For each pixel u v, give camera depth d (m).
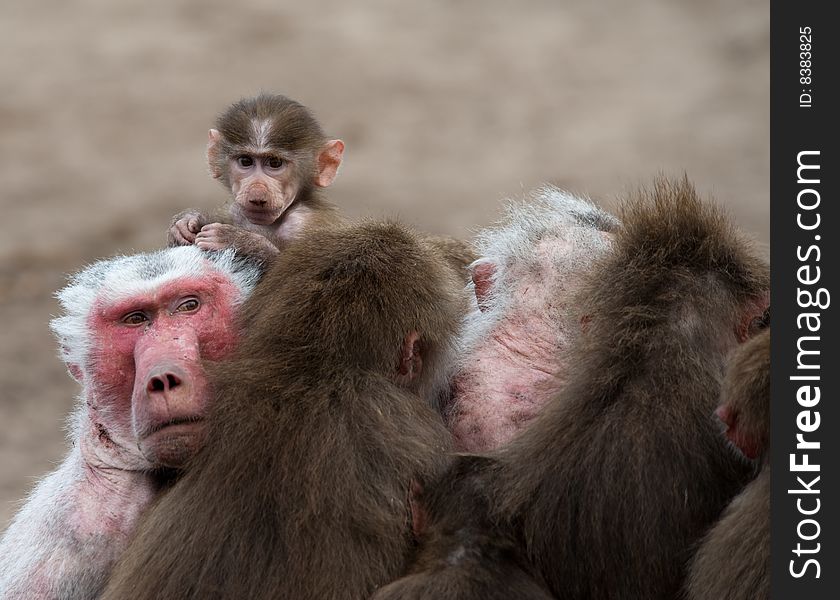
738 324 6.78
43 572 7.21
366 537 6.30
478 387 7.71
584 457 6.34
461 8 39.53
